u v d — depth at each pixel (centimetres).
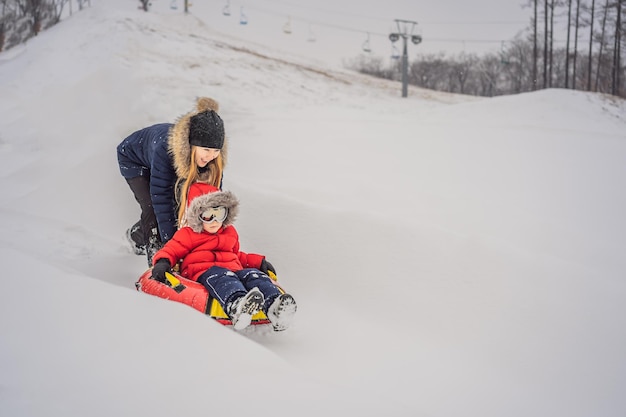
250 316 340
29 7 3706
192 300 357
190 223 396
